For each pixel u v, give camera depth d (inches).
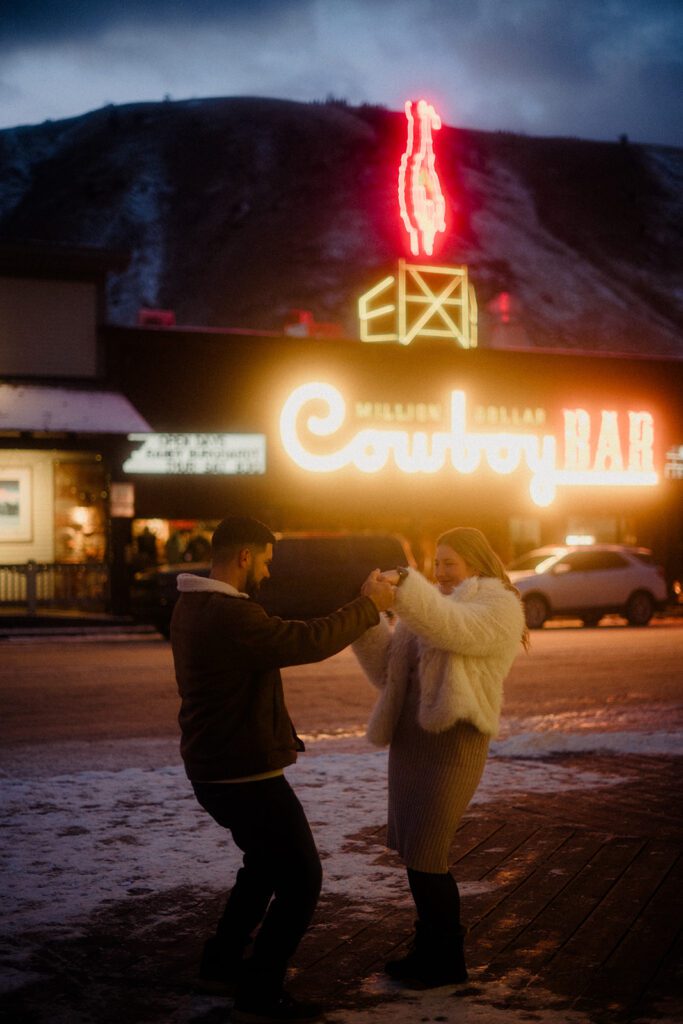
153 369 1002.1
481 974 164.2
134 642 746.2
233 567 153.1
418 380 1115.3
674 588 1223.5
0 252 925.8
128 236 5270.7
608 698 490.6
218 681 145.6
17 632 805.9
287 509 1054.4
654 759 333.1
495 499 1143.6
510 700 483.8
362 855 226.4
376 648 166.1
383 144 5713.6
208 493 1024.9
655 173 6437.0
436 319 1166.3
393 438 1097.4
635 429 1214.3
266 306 4478.3
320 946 176.2
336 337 1171.3
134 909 192.5
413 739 160.9
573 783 299.0
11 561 946.1
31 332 950.4
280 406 1053.8
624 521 1218.0
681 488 1240.2
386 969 163.6
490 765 325.1
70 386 965.2
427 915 159.8
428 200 1296.8
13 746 365.1
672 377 1236.5
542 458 1163.9
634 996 155.9
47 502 956.0
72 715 429.7
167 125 5994.1
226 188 5442.9
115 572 914.1
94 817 256.7
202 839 237.3
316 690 504.4
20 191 5846.5
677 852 230.2
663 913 191.8
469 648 154.3
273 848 146.8
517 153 6289.4
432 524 1116.5
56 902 196.1
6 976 162.6
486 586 163.3
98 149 5954.7
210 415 1024.9
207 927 183.8
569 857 226.4
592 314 4923.7
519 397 1163.3
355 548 796.6
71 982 160.6
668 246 5836.6
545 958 170.7
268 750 146.2
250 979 146.6
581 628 946.7
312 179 5339.6
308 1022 145.6
